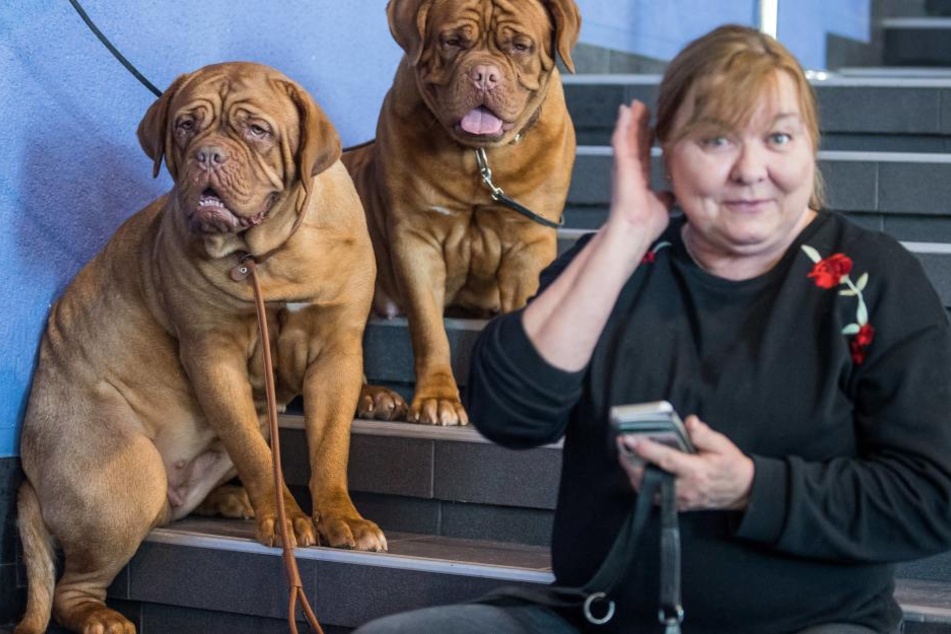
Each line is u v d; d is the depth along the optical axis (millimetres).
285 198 2479
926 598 2141
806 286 1576
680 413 1575
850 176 3367
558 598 1654
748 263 1621
